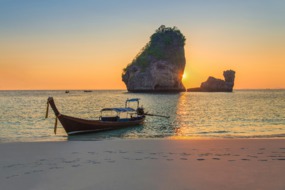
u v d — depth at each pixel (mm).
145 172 9148
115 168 9773
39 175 8945
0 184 8008
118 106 88000
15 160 11352
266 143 15312
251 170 9273
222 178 8328
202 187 7492
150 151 13219
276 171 9133
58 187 7672
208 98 145375
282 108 71750
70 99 140375
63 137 29078
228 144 15062
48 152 13117
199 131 32719
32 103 102938
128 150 13547
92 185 7793
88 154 12570
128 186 7645
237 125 38406
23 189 7539
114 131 33875
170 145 14906
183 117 51531
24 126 38406
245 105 86188
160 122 43469
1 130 34469
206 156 11852
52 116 54344
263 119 46094
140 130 34656
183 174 8828
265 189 7297
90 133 32031
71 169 9711
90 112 66375
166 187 7516
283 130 32250
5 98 155375
